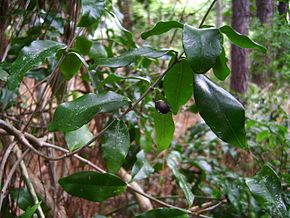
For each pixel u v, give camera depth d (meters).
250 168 0.45
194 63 0.17
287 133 0.43
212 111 0.19
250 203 0.36
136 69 0.40
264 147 0.45
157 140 0.27
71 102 0.23
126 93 0.43
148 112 0.44
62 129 0.22
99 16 0.25
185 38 0.17
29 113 0.37
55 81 0.37
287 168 0.40
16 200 0.29
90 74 0.31
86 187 0.27
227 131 0.20
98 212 0.48
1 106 0.34
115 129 0.23
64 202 0.37
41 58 0.23
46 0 0.40
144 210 0.43
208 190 0.47
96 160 0.45
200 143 0.54
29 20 0.37
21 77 0.22
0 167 0.27
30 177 0.33
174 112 0.25
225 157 0.54
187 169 0.49
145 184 0.56
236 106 0.20
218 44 0.17
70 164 0.44
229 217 0.39
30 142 0.32
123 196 0.55
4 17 0.36
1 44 0.36
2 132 0.28
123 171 0.44
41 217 0.26
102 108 0.22
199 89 0.20
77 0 0.32
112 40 0.43
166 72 0.21
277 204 0.24
